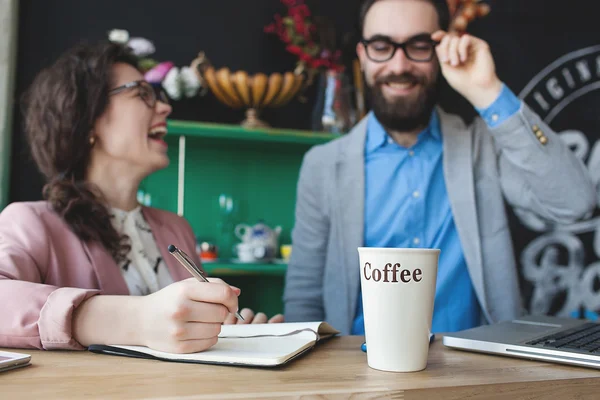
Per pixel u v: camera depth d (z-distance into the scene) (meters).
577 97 3.06
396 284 0.64
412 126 1.91
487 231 1.86
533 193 1.90
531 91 3.02
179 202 2.66
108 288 1.17
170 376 0.60
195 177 2.68
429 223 1.89
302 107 2.79
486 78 1.70
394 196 1.91
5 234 1.08
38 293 0.79
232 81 2.42
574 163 1.78
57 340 0.74
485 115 1.75
